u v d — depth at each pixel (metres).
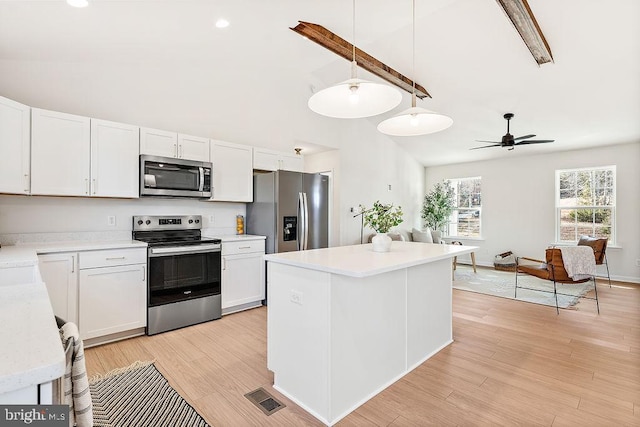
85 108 3.17
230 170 3.92
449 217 7.75
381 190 6.65
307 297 2.00
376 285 2.20
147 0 2.20
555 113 4.77
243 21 2.81
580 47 3.52
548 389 2.20
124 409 1.95
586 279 3.92
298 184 4.25
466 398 2.10
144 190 3.18
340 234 5.77
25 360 0.63
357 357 2.05
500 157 6.91
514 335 3.19
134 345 2.87
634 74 3.77
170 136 3.43
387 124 2.43
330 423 1.84
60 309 2.60
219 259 3.58
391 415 1.94
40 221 2.95
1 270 1.88
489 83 4.42
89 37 2.65
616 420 1.87
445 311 2.96
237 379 2.32
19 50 2.67
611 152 5.64
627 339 3.06
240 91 4.38
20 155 2.52
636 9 2.96
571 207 6.11
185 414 1.92
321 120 5.44
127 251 2.94
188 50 3.35
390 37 3.89
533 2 3.07
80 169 2.86
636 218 5.41
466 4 3.28
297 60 4.18
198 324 3.41
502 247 6.90
